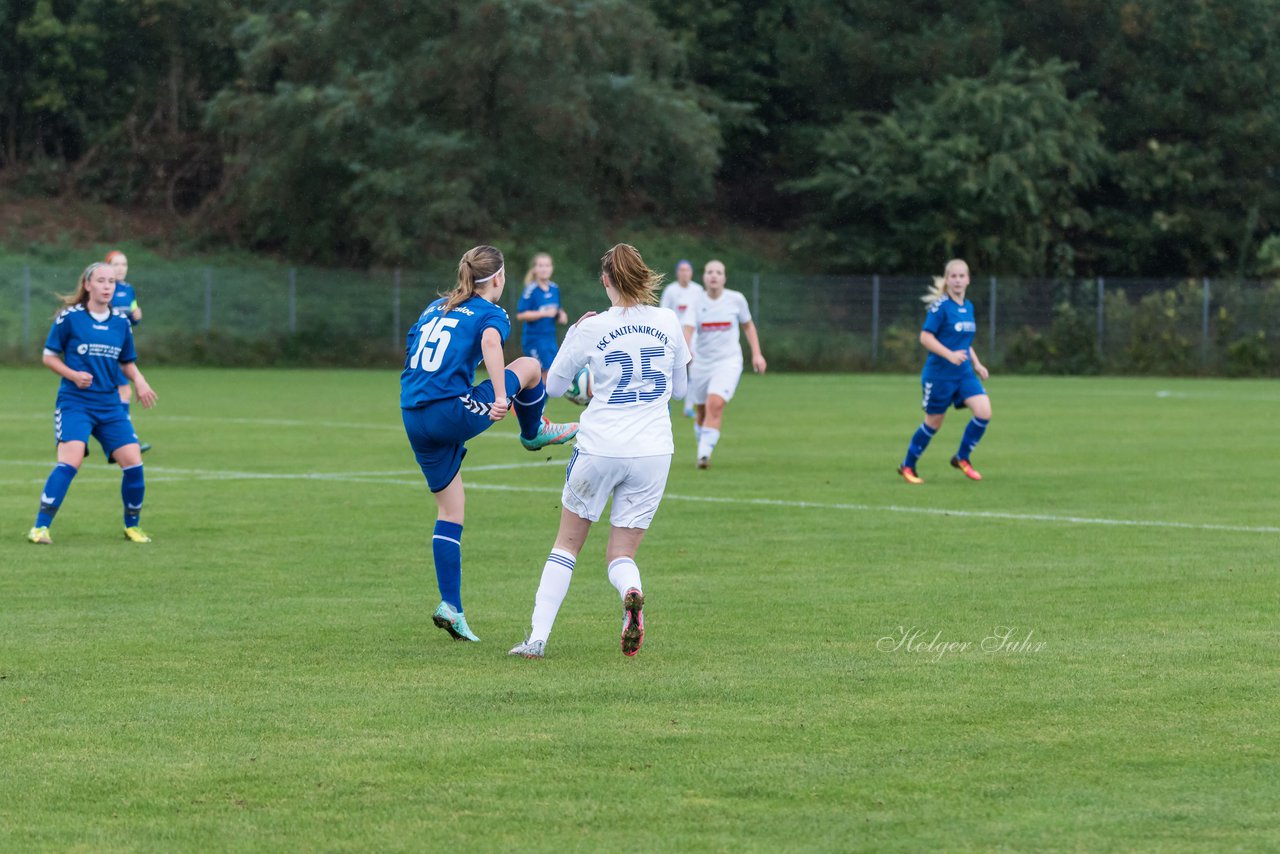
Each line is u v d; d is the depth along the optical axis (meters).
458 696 21.31
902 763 17.94
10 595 29.67
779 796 16.69
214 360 139.75
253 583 31.12
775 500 45.19
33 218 173.88
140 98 190.88
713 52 190.12
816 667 23.14
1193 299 141.88
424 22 158.00
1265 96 177.88
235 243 176.50
